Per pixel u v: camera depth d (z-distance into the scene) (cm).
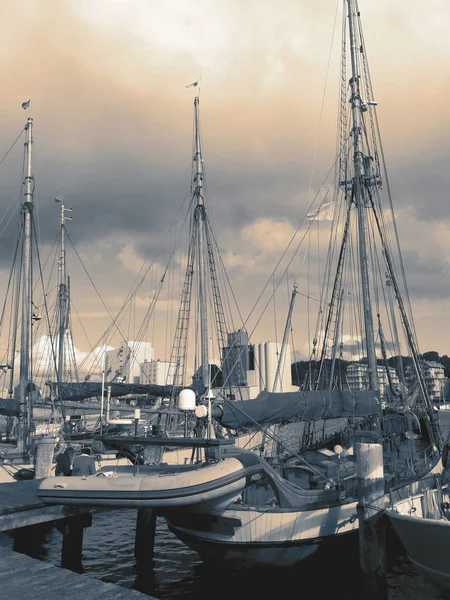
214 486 1202
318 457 1825
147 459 1964
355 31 3025
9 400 2470
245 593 1350
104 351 3553
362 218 2705
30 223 2797
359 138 2861
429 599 1309
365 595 1267
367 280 2608
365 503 1303
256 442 2136
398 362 2505
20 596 745
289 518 1346
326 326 3131
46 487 1266
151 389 2881
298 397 1434
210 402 1306
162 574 1487
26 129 2969
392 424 2462
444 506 1706
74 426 3138
